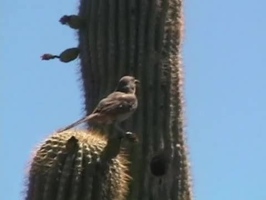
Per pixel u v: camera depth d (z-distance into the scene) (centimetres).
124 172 1228
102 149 1159
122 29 1494
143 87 1480
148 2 1514
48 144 1162
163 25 1518
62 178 1140
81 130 1240
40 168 1153
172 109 1492
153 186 1458
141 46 1494
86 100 1506
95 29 1505
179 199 1480
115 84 1474
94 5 1516
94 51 1498
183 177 1492
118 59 1485
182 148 1495
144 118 1466
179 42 1538
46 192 1141
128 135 1234
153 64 1495
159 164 1473
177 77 1513
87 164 1148
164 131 1476
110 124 1333
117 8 1505
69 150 1150
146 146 1458
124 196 1192
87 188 1141
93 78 1496
